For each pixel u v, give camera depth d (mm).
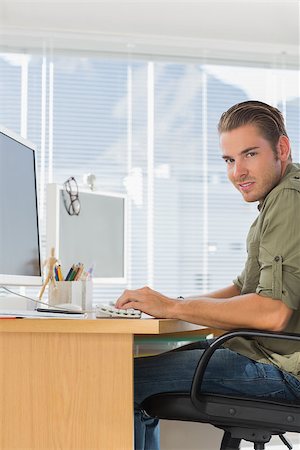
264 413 1854
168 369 1989
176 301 1952
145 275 5488
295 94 5750
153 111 5570
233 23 5324
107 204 3209
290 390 1928
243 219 5668
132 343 1811
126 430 1799
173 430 2928
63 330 1794
